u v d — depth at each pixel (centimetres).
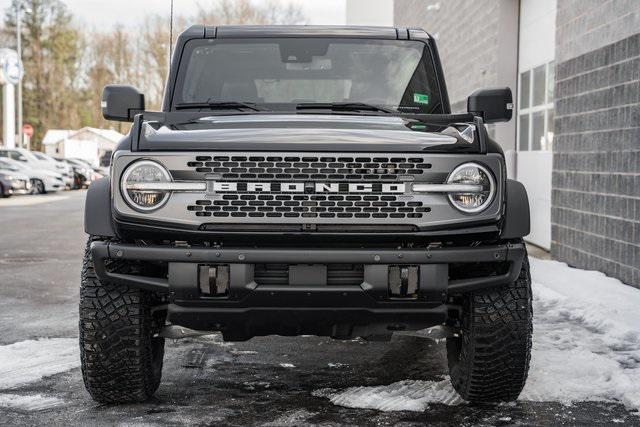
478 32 1523
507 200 428
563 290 818
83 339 436
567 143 1030
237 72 546
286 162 407
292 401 470
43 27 8650
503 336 438
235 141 412
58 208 2286
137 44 8856
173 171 409
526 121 1295
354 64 553
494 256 417
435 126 458
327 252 404
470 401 466
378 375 529
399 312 417
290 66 549
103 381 443
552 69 1164
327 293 408
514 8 1342
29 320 705
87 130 8631
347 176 409
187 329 458
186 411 450
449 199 412
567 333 651
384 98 545
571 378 516
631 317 695
